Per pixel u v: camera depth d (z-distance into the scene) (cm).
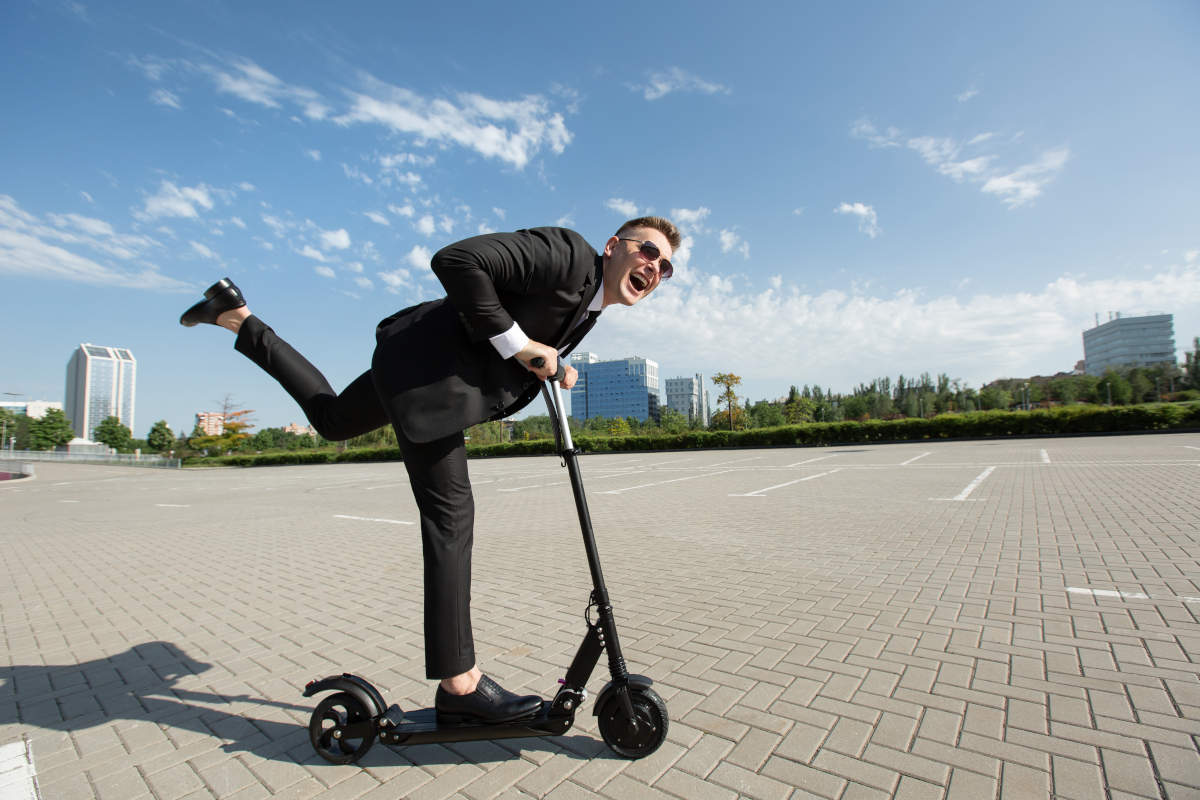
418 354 179
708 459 2125
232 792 178
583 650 185
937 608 327
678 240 204
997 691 223
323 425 212
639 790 170
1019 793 160
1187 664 239
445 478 185
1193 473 920
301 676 276
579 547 562
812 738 195
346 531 746
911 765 177
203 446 5412
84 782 187
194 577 506
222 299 207
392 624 352
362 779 183
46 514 1152
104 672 290
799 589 379
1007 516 611
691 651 281
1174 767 169
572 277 179
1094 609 313
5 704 252
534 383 195
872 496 827
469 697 187
